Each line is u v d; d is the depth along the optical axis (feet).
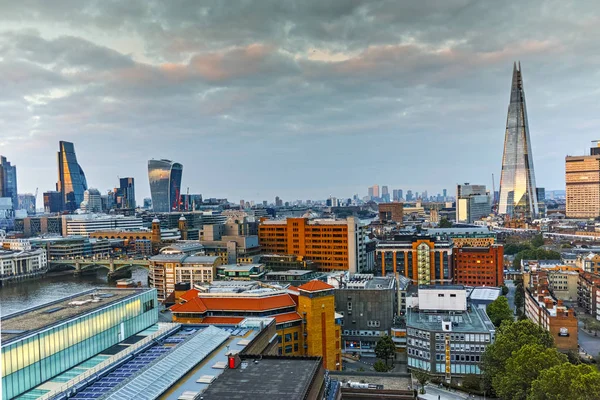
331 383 441.68
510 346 526.98
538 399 422.82
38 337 378.94
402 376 536.01
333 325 628.28
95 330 448.65
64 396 330.95
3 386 343.46
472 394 557.33
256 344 472.03
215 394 315.58
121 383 336.90
